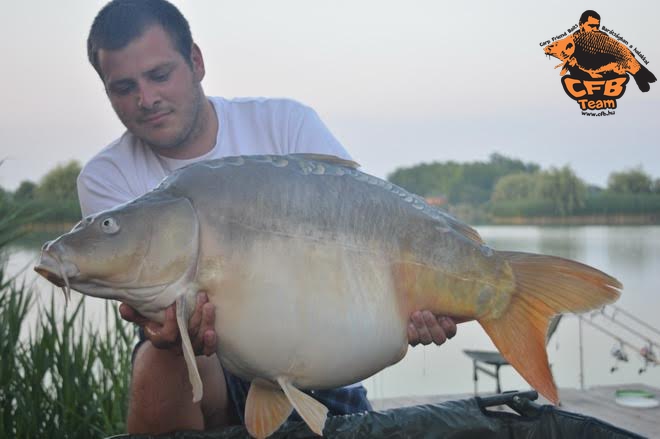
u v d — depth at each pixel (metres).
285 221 1.81
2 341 3.60
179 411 2.45
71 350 3.75
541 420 2.44
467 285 1.94
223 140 2.69
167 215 1.77
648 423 4.30
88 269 1.73
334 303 1.83
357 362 1.89
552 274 1.92
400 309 1.93
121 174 2.62
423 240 1.93
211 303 1.79
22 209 4.14
